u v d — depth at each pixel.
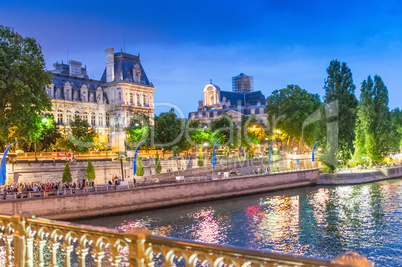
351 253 4.99
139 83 139.38
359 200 58.31
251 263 5.91
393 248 32.78
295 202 58.69
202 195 59.44
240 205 56.78
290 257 5.42
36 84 49.47
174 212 51.38
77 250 8.20
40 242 9.17
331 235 37.66
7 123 48.66
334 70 87.06
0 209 38.66
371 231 38.72
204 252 6.33
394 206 51.91
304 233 38.75
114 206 48.47
